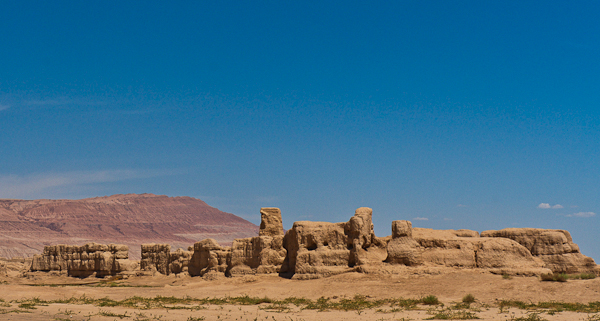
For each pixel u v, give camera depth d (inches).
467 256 2017.7
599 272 2075.5
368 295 1748.3
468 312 1416.1
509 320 1293.1
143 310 1521.9
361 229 2137.1
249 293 1907.0
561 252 2106.3
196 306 1625.2
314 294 1831.9
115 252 3127.5
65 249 3326.8
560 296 1601.9
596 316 1310.3
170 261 3006.9
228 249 2691.9
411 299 1648.6
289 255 2340.1
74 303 1694.1
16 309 1470.2
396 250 2030.0
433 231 2287.2
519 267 1958.7
